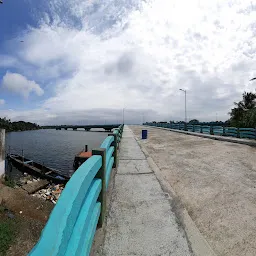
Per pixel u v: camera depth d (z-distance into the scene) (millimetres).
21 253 6070
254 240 2508
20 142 81250
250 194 3971
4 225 7090
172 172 5516
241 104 29016
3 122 162500
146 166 5914
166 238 2471
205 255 2178
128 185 4305
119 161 6602
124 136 17359
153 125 52125
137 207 3295
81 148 61906
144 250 2246
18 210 8844
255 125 19250
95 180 2270
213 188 4293
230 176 5152
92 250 2221
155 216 3012
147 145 11289
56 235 944
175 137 16859
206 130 19688
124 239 2434
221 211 3268
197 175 5238
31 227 7473
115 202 3467
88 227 1664
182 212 3152
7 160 32188
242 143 12000
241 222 2932
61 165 36500
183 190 4176
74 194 1224
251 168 5953
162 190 4043
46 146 67438
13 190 10367
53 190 18047
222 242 2477
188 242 2400
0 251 5957
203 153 8523
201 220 2996
